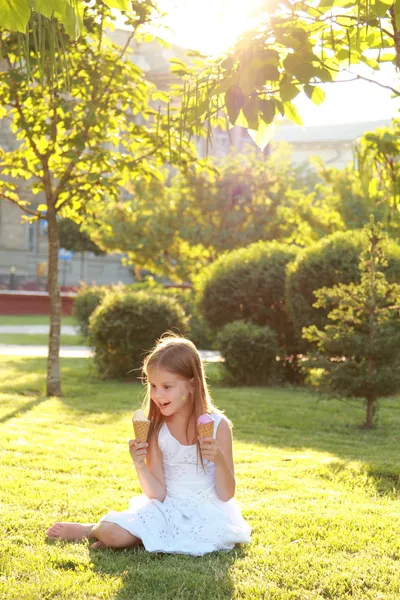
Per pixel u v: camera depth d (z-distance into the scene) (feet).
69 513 16.60
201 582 12.09
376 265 31.68
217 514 14.06
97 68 35.14
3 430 28.09
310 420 34.78
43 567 12.78
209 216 90.63
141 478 13.96
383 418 36.17
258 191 90.94
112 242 90.07
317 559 13.56
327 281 45.01
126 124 37.40
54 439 26.50
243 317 52.16
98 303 75.87
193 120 11.94
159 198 90.89
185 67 12.13
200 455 13.98
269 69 10.83
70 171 38.50
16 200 40.29
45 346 74.74
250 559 13.48
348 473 22.00
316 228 90.33
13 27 9.95
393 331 30.89
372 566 13.30
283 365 50.21
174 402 13.66
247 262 51.31
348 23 11.60
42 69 12.00
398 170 18.61
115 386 46.47
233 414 35.81
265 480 20.65
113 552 13.66
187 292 75.25
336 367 31.76
